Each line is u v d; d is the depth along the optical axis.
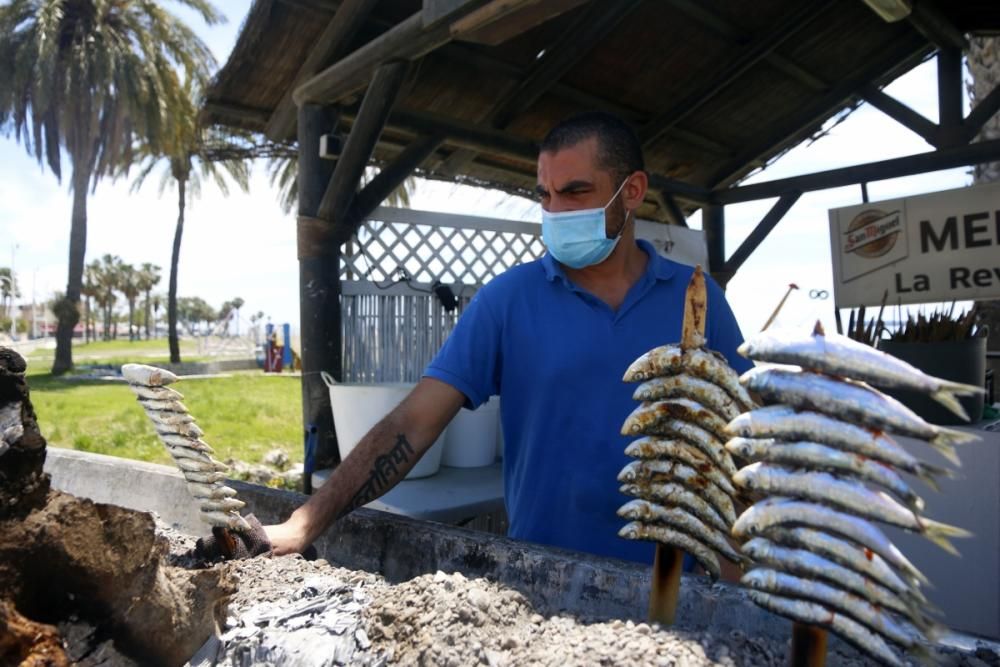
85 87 15.88
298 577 1.21
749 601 1.00
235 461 6.03
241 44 3.45
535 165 4.88
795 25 4.14
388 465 1.50
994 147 4.28
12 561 0.78
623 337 1.58
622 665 0.77
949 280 4.17
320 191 3.58
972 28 4.52
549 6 2.46
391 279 3.99
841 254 4.68
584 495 1.54
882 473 0.61
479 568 1.28
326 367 3.57
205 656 0.96
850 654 0.90
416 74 3.51
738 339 1.61
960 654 0.86
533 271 1.71
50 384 15.16
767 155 5.68
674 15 3.89
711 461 0.84
